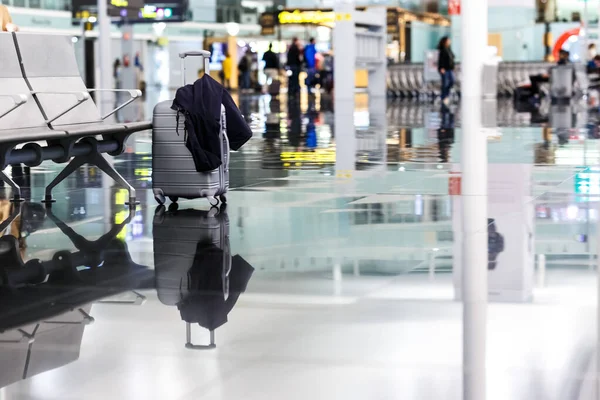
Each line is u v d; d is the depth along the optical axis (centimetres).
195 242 791
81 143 1015
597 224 852
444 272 661
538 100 4259
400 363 452
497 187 1130
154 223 892
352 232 833
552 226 843
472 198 1036
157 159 995
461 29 3331
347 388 416
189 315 554
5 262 717
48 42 1073
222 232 840
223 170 1018
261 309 565
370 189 1130
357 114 3095
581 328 509
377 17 4609
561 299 577
